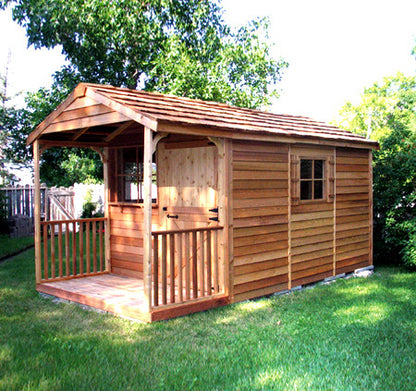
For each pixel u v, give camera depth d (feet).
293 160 25.18
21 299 23.44
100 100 20.68
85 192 63.72
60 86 52.37
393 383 13.24
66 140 26.43
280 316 20.01
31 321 19.45
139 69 52.75
